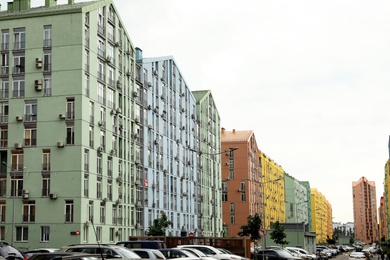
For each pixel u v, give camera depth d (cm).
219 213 11075
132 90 7331
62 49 6153
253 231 7556
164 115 8388
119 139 6888
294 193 17138
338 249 13550
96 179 6212
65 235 5831
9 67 6309
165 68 8612
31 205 6009
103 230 6259
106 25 6706
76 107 6019
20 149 6147
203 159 10238
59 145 5969
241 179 12188
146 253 2986
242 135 12669
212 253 3994
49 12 6247
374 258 10512
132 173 7169
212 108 11119
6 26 6369
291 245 9594
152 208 7694
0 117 6266
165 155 8338
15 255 2831
